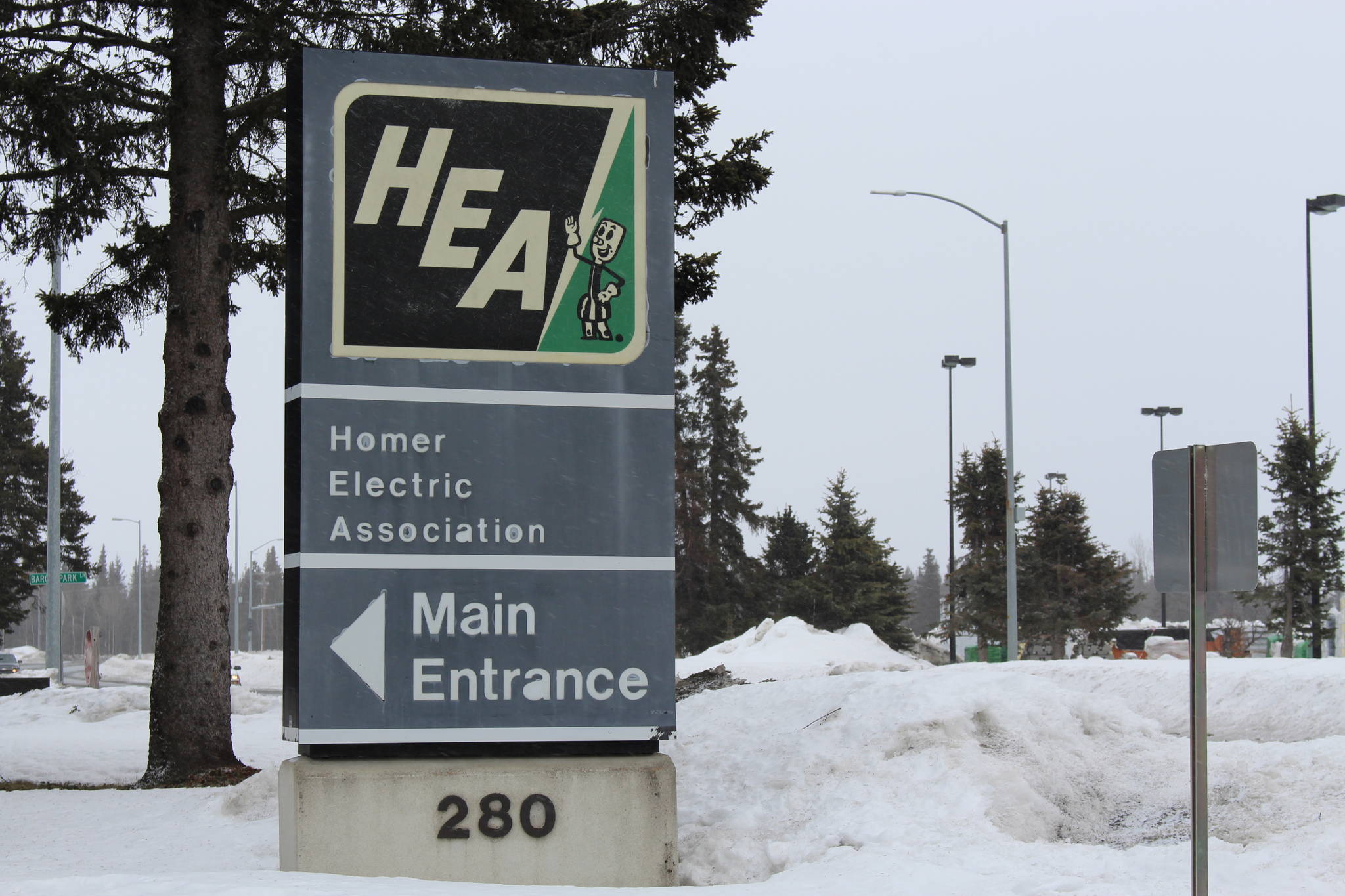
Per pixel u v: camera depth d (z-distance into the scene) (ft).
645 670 28.48
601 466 28.58
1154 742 35.58
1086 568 163.32
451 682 27.78
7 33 48.16
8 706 92.99
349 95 28.40
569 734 28.14
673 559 28.68
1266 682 46.01
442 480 28.02
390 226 28.30
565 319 28.68
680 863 30.63
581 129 29.12
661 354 28.91
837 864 27.55
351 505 27.68
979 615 163.32
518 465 28.30
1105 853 27.12
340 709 27.37
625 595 28.50
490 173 28.71
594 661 28.32
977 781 31.86
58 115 46.98
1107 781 33.14
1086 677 51.78
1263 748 33.32
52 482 116.47
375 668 27.53
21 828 37.68
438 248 28.40
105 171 51.62
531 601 28.17
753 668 105.60
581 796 27.66
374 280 28.14
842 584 203.82
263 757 59.88
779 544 216.95
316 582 27.43
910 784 32.24
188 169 50.49
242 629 444.96
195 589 50.34
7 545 199.11
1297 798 29.35
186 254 50.52
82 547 206.69
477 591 27.99
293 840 26.66
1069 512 163.84
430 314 28.25
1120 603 162.20
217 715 50.47
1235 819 29.12
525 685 28.04
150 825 37.24
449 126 28.66
